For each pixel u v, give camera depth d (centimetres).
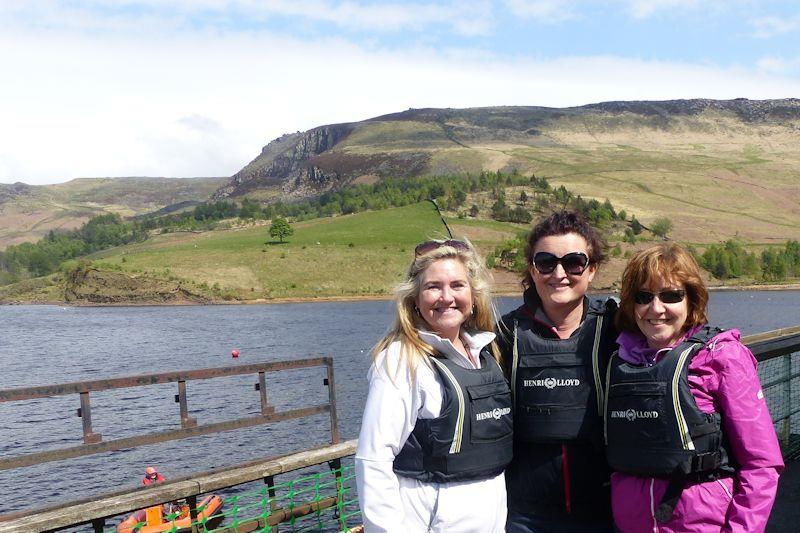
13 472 2381
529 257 357
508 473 349
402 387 313
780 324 8725
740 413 302
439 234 351
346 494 1278
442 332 332
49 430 3116
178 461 2494
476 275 342
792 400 646
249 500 1655
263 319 10994
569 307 349
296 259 19050
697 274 321
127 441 563
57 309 15638
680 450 302
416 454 317
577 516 336
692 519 304
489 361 336
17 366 5803
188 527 547
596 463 335
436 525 313
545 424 333
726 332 320
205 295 16862
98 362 5994
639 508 314
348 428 2964
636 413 312
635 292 325
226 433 2883
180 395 600
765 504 299
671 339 323
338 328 8962
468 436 313
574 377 333
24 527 440
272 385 4134
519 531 345
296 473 1958
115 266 18475
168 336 8275
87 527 1648
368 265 18712
